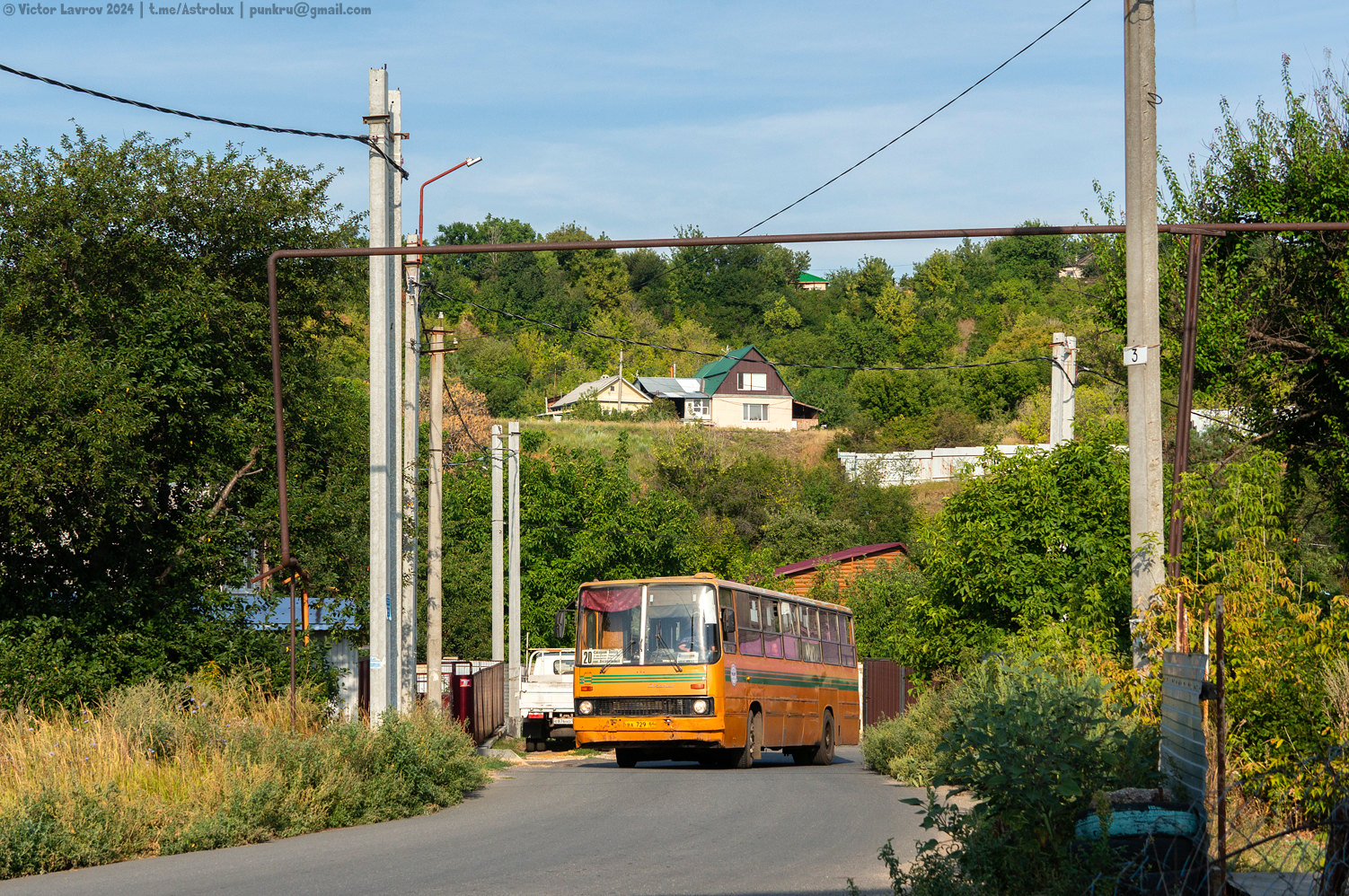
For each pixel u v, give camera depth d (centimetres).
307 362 4412
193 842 1961
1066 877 1234
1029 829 1304
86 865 1825
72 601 3600
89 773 2156
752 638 4022
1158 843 1247
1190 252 2378
